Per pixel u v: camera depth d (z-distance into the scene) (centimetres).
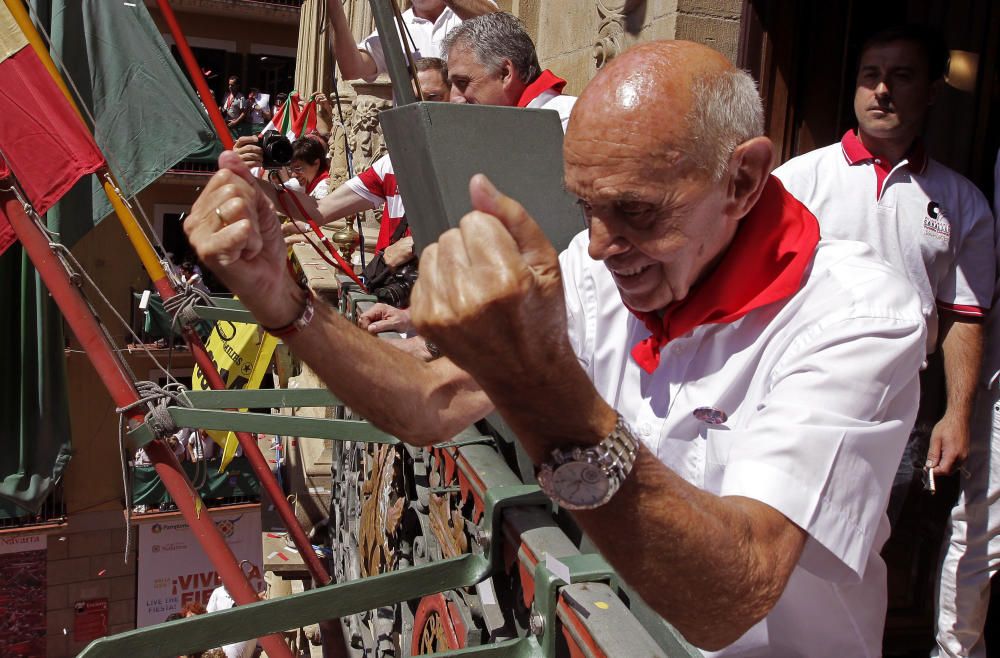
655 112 115
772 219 131
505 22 272
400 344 205
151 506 2062
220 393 278
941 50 233
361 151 705
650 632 145
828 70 314
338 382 140
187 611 914
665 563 94
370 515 369
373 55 430
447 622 213
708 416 135
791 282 127
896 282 125
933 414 294
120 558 2055
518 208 81
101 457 2041
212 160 2203
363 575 386
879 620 140
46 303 777
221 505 2036
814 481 111
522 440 92
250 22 2439
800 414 115
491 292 78
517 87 271
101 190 482
